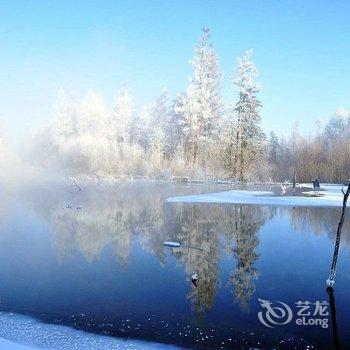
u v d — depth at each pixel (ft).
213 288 36.40
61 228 63.36
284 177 175.94
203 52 193.77
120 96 235.40
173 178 167.43
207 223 68.80
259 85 171.22
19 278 38.96
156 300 33.35
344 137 218.79
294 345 25.79
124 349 24.76
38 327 27.91
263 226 66.39
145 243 53.47
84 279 38.86
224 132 178.70
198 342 25.95
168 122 233.55
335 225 67.51
